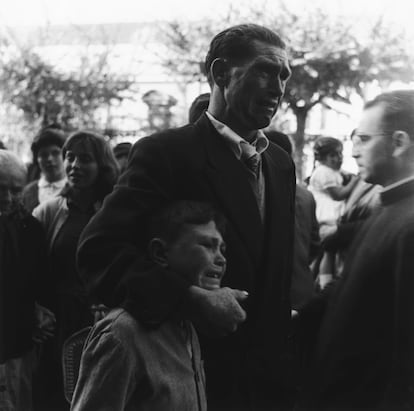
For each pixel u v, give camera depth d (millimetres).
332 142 4562
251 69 2242
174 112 10773
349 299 1855
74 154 3570
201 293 2033
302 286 3447
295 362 2348
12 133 10195
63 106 10398
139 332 2018
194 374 2125
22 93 10242
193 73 9656
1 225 3385
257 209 2275
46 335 3455
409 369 1781
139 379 2020
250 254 2246
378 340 1823
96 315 3395
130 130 10828
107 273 2131
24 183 3484
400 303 1773
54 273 3520
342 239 2139
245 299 2154
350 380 1870
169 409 2025
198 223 2096
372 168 1955
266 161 2383
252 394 2262
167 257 2111
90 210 3592
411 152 1920
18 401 3363
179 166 2236
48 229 3586
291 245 2418
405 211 1822
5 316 3314
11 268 3350
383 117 1928
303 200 3730
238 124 2318
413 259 1770
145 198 2199
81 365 2045
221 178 2258
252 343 2260
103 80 10641
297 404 2160
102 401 1981
